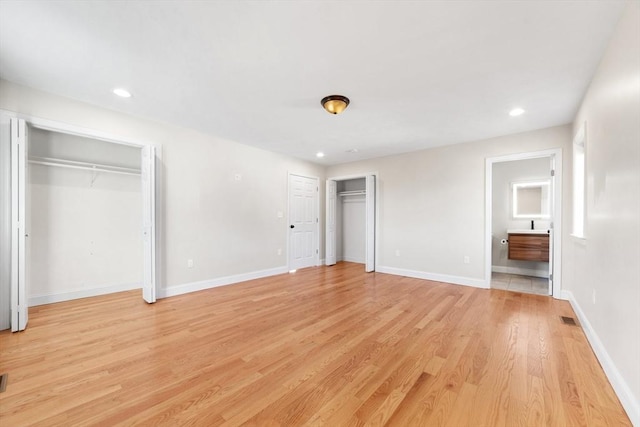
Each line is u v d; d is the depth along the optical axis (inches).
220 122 137.7
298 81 96.3
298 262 217.8
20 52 80.4
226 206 167.6
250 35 72.2
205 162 156.6
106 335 94.3
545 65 84.5
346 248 265.6
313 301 134.1
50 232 127.5
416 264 188.4
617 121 67.2
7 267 96.3
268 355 81.7
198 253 154.0
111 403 60.2
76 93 107.0
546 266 191.5
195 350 84.4
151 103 115.7
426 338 93.2
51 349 84.0
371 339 92.5
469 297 141.1
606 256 75.4
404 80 94.7
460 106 115.1
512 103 111.7
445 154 176.1
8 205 96.0
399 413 57.6
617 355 65.2
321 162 232.2
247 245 179.8
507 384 67.4
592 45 74.4
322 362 77.8
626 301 60.4
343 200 267.1
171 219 142.5
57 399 61.3
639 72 54.9
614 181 69.4
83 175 136.6
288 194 208.7
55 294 129.0
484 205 161.2
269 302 132.4
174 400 61.5
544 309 122.9
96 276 140.6
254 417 56.4
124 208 149.3
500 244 208.7
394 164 201.3
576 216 125.6
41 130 125.0
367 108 117.6
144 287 132.9
